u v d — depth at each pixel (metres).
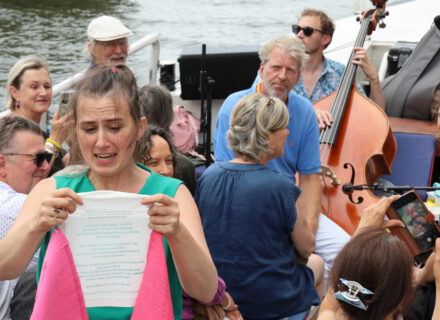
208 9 12.87
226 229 3.10
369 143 4.49
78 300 1.86
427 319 2.95
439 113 4.39
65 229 1.86
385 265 2.24
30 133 3.26
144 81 7.05
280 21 12.07
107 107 1.90
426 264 2.92
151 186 2.06
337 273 2.33
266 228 3.08
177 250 1.89
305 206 3.96
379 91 5.17
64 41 9.88
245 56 5.91
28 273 2.87
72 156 2.08
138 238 1.88
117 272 1.90
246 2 13.52
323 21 5.10
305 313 3.25
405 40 6.54
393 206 3.30
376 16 5.39
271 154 3.25
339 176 4.36
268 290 3.11
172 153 3.46
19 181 3.25
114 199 1.84
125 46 5.26
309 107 4.04
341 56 6.18
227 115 4.05
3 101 7.29
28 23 10.86
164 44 10.71
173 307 2.04
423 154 4.87
